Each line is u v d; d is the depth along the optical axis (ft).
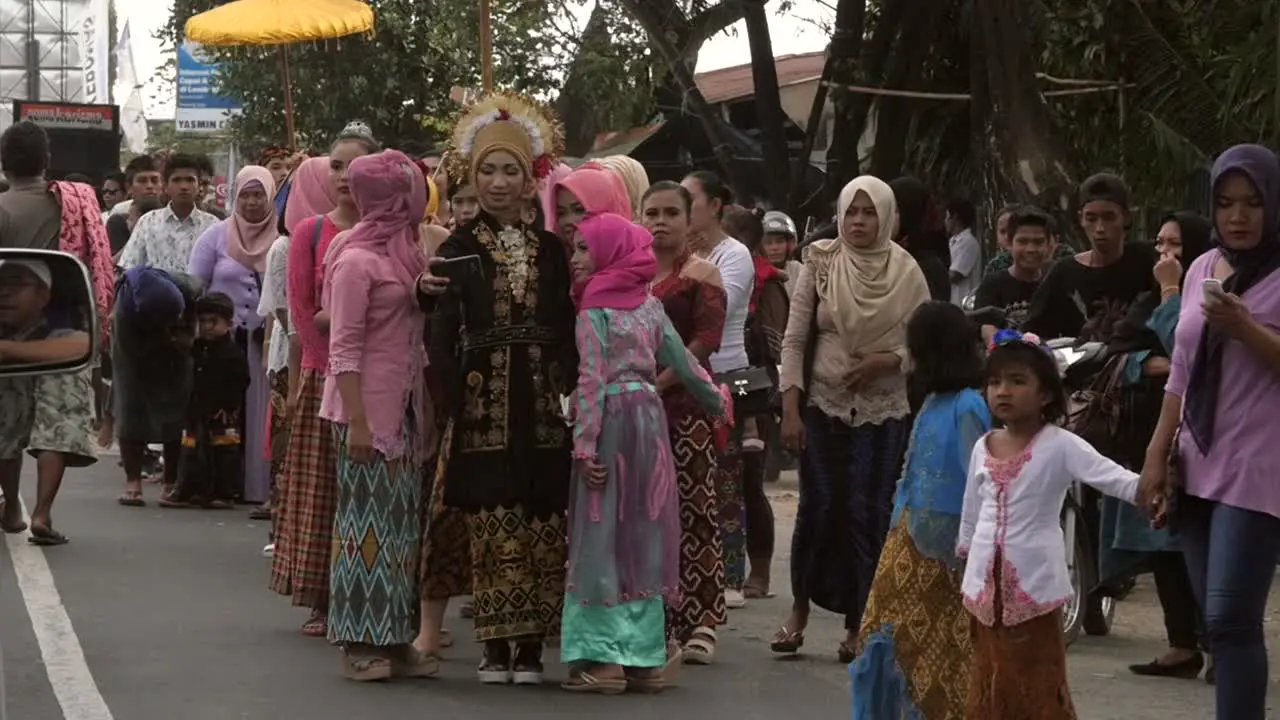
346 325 27.61
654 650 28.09
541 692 28.17
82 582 36.32
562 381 28.48
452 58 100.63
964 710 23.90
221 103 109.09
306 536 30.94
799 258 53.88
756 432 37.24
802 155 69.62
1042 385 22.84
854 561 30.66
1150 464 23.73
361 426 27.66
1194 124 55.42
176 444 48.70
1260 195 23.09
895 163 68.18
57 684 27.48
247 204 48.19
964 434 23.98
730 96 105.91
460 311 28.35
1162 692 29.58
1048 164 57.21
